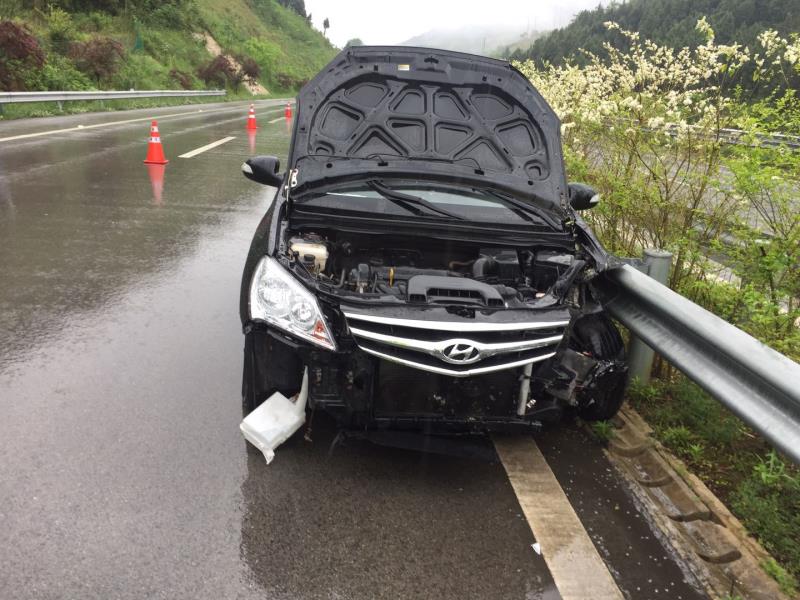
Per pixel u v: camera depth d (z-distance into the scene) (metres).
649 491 3.11
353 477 3.01
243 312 3.00
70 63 25.44
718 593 2.46
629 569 2.55
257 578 2.33
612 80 5.66
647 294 3.29
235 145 15.08
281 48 77.75
